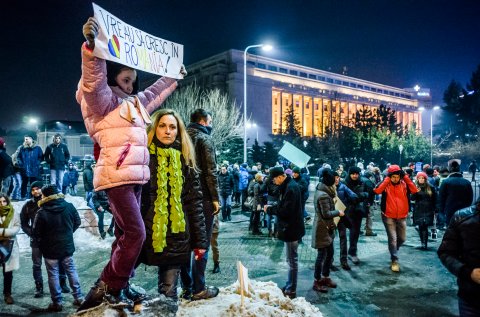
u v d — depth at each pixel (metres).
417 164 27.69
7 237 6.39
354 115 69.00
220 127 44.53
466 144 61.62
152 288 7.23
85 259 9.45
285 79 97.38
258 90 84.81
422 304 6.35
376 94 119.44
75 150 69.75
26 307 6.39
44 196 6.20
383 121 56.16
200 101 54.12
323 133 60.22
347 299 6.58
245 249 10.42
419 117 131.50
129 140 2.55
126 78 2.69
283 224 6.33
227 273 8.15
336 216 6.92
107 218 14.21
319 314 3.72
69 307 6.36
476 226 3.12
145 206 2.87
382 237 11.81
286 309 3.48
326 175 7.00
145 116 2.72
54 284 6.21
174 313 2.86
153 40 2.96
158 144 2.96
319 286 6.98
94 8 2.32
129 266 2.63
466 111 71.56
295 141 47.00
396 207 8.12
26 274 8.41
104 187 2.50
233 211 18.02
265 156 41.44
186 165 3.06
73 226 6.49
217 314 2.96
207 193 3.83
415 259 9.13
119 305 2.69
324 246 6.95
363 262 8.89
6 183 11.13
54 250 6.14
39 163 12.37
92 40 2.29
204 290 3.34
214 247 8.15
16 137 40.69
